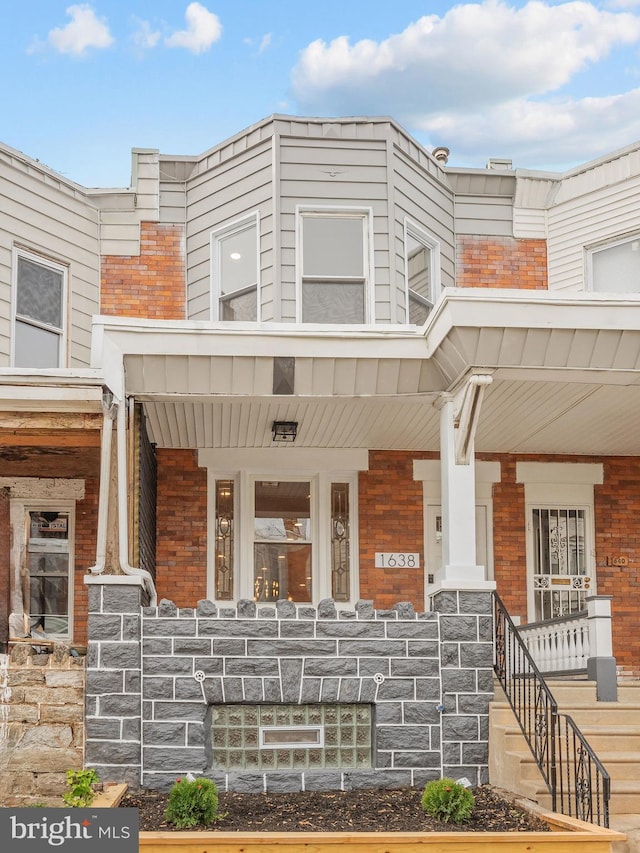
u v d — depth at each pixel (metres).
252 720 10.41
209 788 8.63
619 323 10.26
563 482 14.54
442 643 10.59
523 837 7.76
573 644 11.76
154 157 14.23
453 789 8.72
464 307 10.08
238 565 13.87
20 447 12.01
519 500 14.41
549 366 10.52
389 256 13.12
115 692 10.17
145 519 12.15
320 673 10.45
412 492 14.20
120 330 10.92
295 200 13.16
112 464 10.97
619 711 10.55
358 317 13.09
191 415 12.40
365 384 11.23
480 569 10.77
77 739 10.15
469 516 10.89
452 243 14.48
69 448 12.08
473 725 10.45
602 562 14.45
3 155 13.09
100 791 9.84
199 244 13.91
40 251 13.34
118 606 10.35
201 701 10.28
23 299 13.17
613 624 14.30
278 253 12.96
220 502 14.14
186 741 10.19
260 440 13.64
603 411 12.37
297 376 11.16
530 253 14.71
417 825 8.48
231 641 10.42
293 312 12.88
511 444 14.05
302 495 14.28
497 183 14.76
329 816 8.86
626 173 14.27
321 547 13.98
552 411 12.35
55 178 13.68
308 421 12.74
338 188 13.25
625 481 14.73
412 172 13.82
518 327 10.18
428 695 10.52
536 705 9.41
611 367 10.59
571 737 9.93
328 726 10.49
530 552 14.34
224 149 13.87
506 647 10.66
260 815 8.93
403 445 14.02
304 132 13.35
